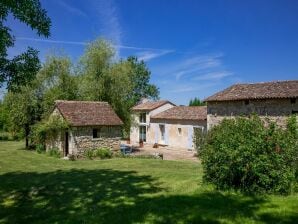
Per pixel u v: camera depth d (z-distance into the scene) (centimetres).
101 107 3125
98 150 2839
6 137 4897
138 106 5106
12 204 1232
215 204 972
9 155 2880
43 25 1117
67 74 3719
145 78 7050
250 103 2667
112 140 2994
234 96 2761
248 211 894
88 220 934
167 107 4784
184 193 1165
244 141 1088
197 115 3809
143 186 1465
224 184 1155
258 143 1073
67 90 3647
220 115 2927
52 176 1822
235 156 1073
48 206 1184
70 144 2772
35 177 1797
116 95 3600
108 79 3584
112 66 3641
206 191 1155
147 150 3819
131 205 1098
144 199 1179
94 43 3628
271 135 1116
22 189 1481
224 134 1192
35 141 3198
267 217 843
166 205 994
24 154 2978
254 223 806
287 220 815
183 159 2970
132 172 1906
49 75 3644
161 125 4447
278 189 1056
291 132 1191
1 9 1023
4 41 1020
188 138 3888
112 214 970
